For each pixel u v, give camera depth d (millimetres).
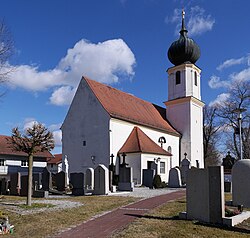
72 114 38281
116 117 35406
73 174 23875
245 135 50812
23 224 11211
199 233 9516
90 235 9500
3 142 46062
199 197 11445
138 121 38875
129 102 42656
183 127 47031
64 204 16422
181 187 29719
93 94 36750
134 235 9273
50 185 26469
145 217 12172
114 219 12008
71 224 11172
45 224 11164
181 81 48125
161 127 43062
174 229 9977
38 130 17188
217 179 10938
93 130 36000
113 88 42188
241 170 14820
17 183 24797
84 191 23438
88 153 35969
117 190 26031
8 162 44969
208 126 61594
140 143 35188
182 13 50562
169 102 48594
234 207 13930
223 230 9914
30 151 16734
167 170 38031
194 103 47875
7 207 15367
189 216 11695
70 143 37812
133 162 34281
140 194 22422
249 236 9219
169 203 16281
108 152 34250
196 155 47250
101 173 23047
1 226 9977
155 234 9375
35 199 19656
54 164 59281
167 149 43531
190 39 48625
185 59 48500
